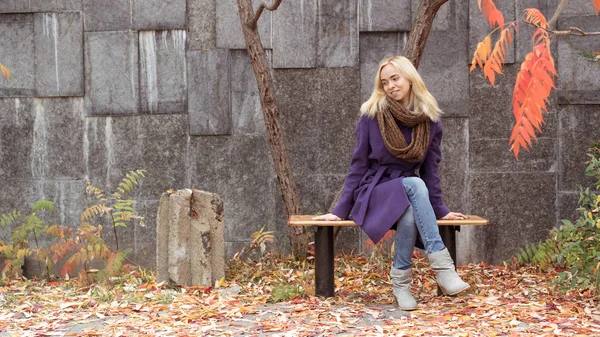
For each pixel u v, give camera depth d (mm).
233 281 5039
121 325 3676
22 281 5453
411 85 4055
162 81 5715
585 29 5410
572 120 5488
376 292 4543
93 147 5770
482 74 5555
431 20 4895
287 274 5082
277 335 3330
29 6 5738
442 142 5609
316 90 5652
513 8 5484
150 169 5742
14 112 5801
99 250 5234
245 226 5707
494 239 5598
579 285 4328
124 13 5711
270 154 5684
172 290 4812
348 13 5602
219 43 5656
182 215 4898
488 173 5574
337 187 5660
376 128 4078
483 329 3365
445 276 3830
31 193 5809
